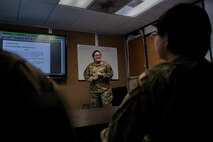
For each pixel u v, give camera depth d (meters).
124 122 0.64
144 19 4.31
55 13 3.83
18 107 0.27
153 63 4.56
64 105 0.33
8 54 0.32
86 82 4.82
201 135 0.60
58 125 0.30
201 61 0.67
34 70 0.33
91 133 1.32
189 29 0.65
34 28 4.45
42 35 4.36
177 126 0.59
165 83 0.62
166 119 0.59
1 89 0.27
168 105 0.60
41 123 0.28
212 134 0.61
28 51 4.18
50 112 0.29
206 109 0.61
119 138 0.64
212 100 0.62
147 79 0.66
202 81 0.63
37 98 0.29
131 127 0.63
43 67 4.29
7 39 4.03
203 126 0.60
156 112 0.61
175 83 0.61
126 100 0.66
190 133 0.59
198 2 3.60
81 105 4.62
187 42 0.66
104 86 4.07
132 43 5.18
